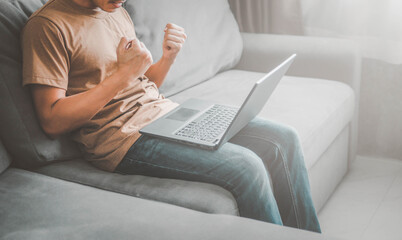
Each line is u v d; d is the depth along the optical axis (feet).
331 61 6.74
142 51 3.75
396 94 7.47
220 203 3.52
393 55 7.23
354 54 6.64
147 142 3.95
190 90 6.27
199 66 6.48
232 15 7.48
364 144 7.88
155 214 3.10
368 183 6.68
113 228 2.93
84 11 4.17
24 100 3.94
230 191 3.70
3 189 3.58
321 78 6.88
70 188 3.57
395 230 5.50
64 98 3.82
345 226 5.63
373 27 7.30
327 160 5.99
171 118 4.24
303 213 4.30
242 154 3.79
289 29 7.94
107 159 4.03
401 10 7.01
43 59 3.83
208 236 2.78
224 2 7.34
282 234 2.78
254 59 7.34
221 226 2.89
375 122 7.72
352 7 7.38
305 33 7.88
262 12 8.01
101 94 3.76
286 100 5.82
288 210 4.25
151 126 4.08
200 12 6.64
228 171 3.70
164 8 6.02
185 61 6.22
